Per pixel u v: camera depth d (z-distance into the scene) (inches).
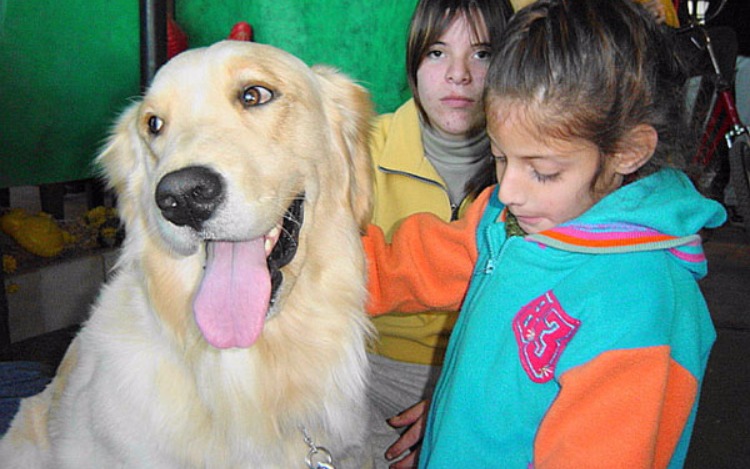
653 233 53.9
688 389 52.5
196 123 65.6
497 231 64.6
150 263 68.6
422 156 92.1
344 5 157.8
